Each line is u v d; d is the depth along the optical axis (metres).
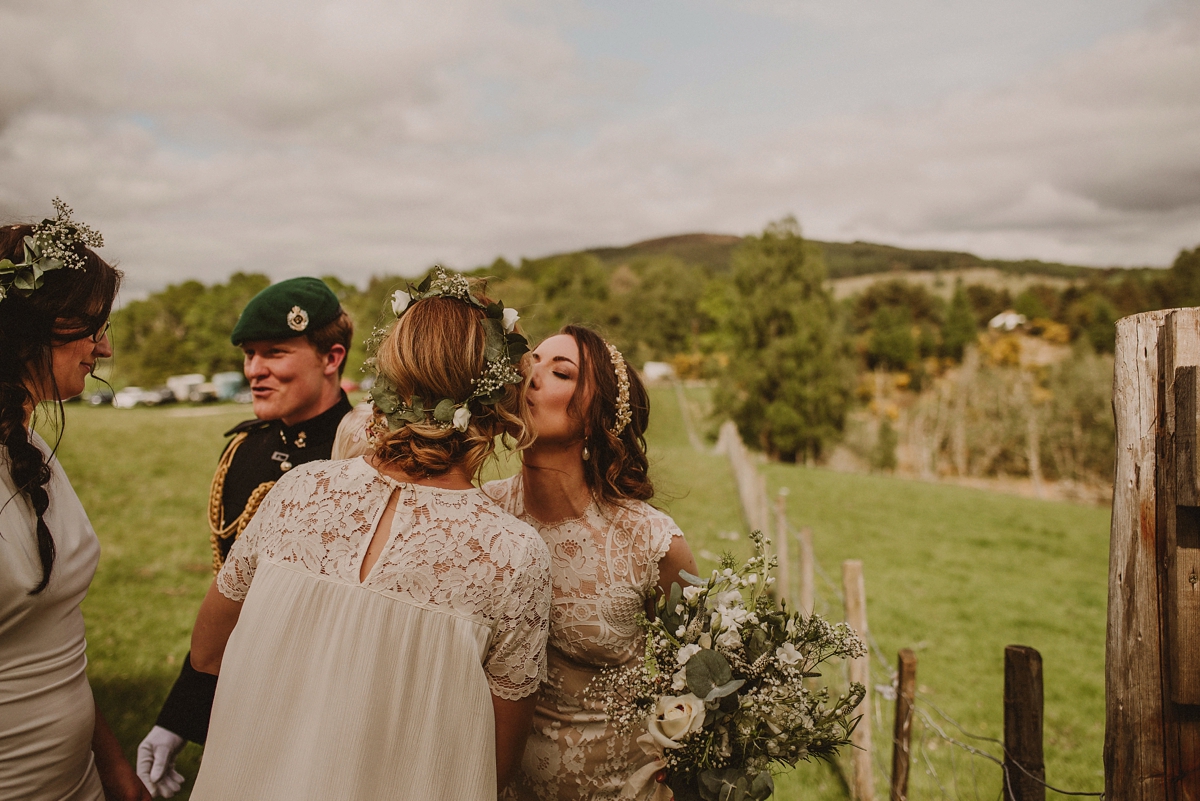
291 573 1.24
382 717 1.17
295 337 2.21
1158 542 1.45
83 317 1.37
